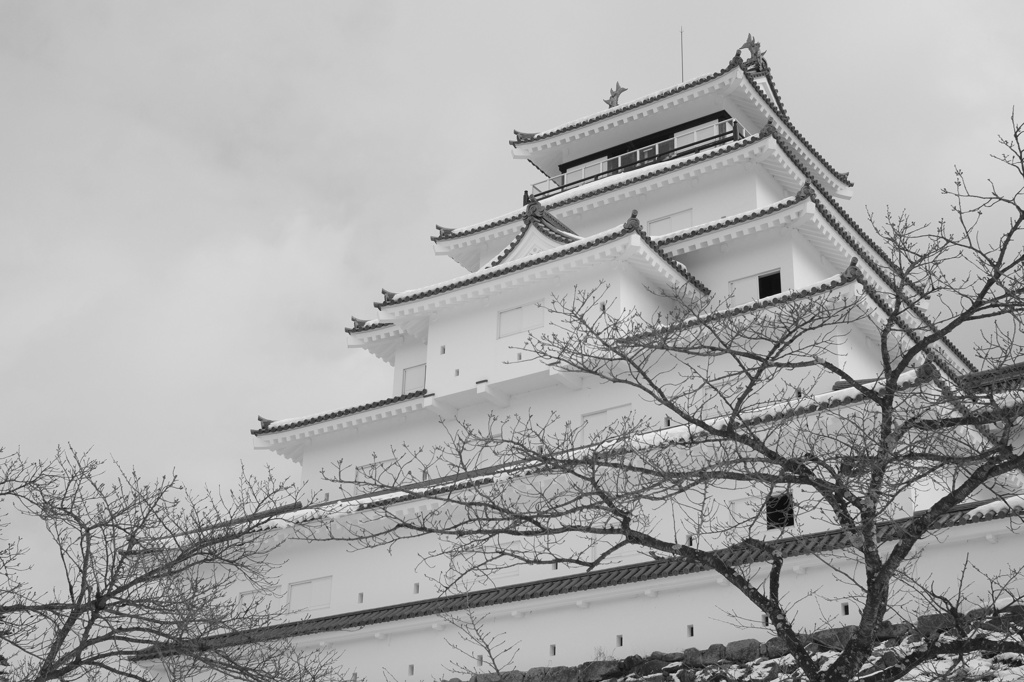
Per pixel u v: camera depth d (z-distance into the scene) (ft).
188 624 79.71
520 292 133.08
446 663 113.39
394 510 123.95
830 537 94.99
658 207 149.48
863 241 145.59
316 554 131.13
